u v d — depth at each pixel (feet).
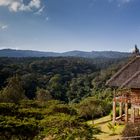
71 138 63.41
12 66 410.72
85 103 187.21
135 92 109.50
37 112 92.68
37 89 317.83
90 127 68.03
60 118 69.56
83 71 496.23
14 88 254.47
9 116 84.79
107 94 258.57
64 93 358.43
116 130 110.42
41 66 466.70
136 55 120.16
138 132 85.10
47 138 67.21
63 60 536.01
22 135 69.31
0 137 69.92
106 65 614.34
